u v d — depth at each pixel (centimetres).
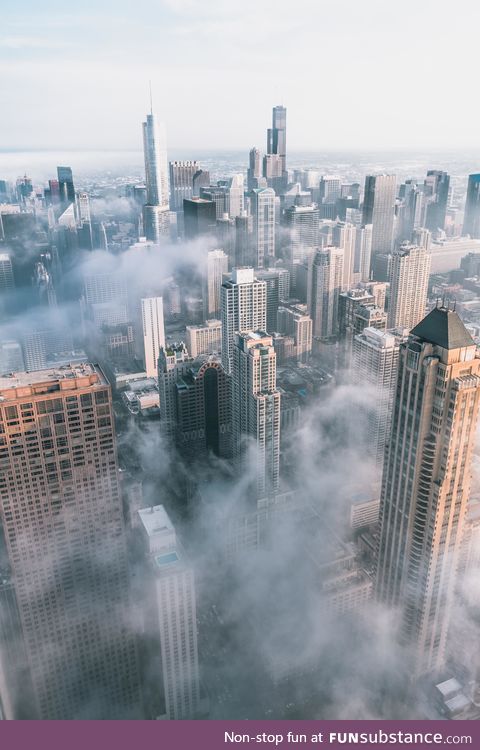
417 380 19575
